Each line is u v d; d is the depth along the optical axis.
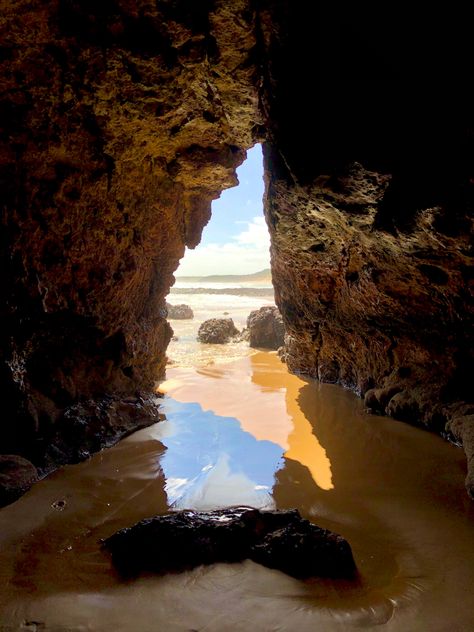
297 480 5.25
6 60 4.11
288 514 3.88
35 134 4.77
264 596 3.12
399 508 4.56
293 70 4.32
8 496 4.54
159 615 2.94
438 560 3.70
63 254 5.64
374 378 8.68
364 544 3.94
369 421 7.38
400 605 3.12
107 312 6.76
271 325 15.27
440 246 4.83
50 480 5.10
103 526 4.21
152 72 4.62
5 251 4.83
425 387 7.11
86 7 3.79
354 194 4.80
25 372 5.53
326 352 10.34
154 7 3.86
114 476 5.31
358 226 5.50
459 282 5.43
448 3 3.17
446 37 3.29
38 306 5.32
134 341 7.72
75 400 6.39
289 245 8.02
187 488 5.04
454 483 5.08
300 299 9.85
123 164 5.98
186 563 3.42
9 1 3.58
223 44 4.39
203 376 10.88
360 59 3.82
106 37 4.11
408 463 5.66
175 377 10.69
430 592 3.29
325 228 6.63
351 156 4.29
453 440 6.22
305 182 4.97
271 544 3.52
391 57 3.63
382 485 5.09
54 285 5.64
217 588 3.18
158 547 3.50
